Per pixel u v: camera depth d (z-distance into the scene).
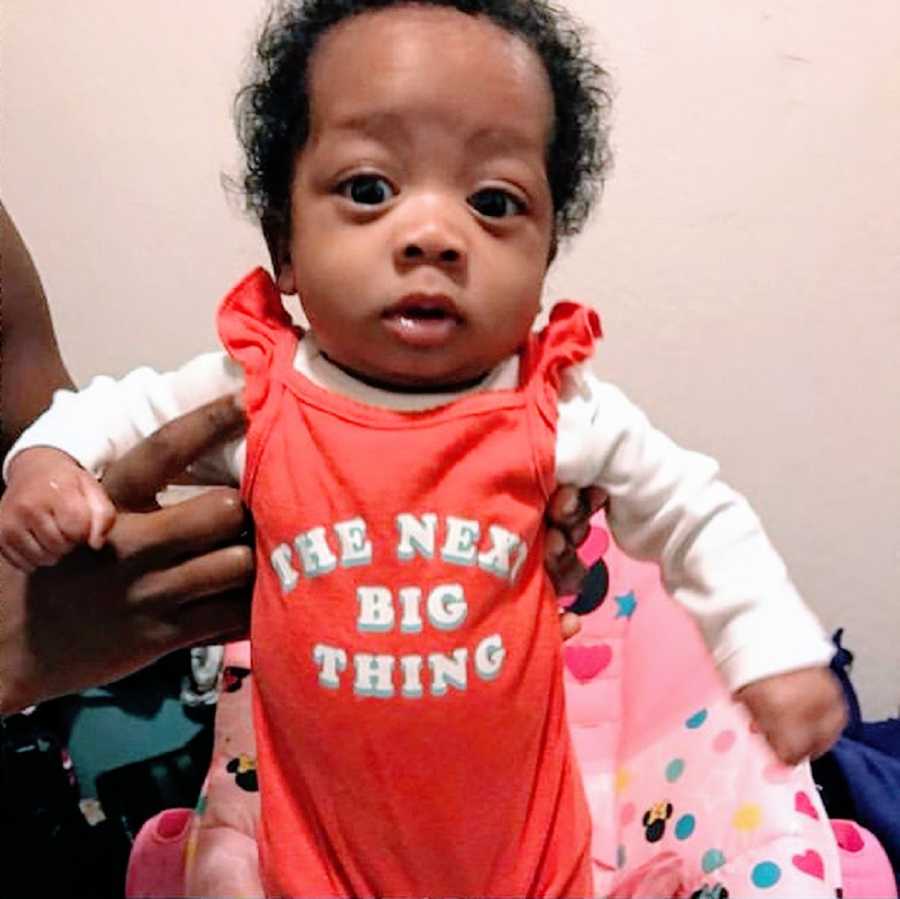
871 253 1.22
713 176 1.19
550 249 0.73
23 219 1.25
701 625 0.72
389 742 0.67
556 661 0.73
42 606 0.75
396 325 0.65
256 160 0.75
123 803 1.17
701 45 1.15
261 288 0.76
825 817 0.99
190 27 1.18
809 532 1.33
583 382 0.74
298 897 0.71
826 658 0.68
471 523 0.67
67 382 1.03
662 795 1.07
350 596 0.67
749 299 1.24
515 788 0.71
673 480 0.73
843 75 1.16
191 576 0.74
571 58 0.74
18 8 1.18
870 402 1.27
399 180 0.65
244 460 0.71
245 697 1.12
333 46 0.69
